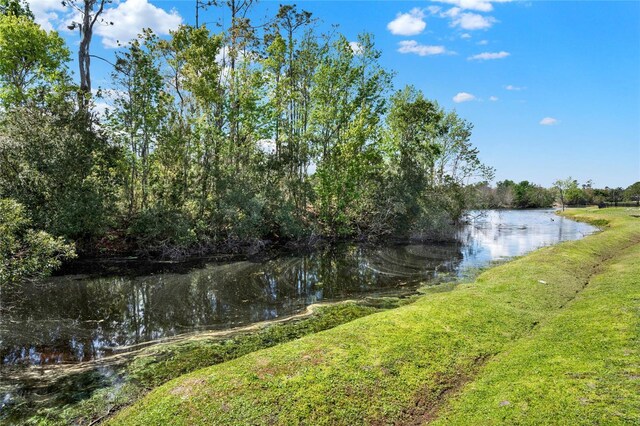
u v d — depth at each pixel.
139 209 25.62
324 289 18.27
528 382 7.77
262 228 28.53
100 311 14.82
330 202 32.50
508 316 11.82
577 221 54.41
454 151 42.16
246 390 7.69
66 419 7.55
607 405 6.71
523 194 90.44
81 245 22.39
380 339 9.88
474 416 6.96
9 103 26.09
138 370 9.73
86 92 24.47
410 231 33.88
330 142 33.25
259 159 30.17
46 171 19.33
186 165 26.73
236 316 14.43
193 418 6.97
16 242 13.92
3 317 13.92
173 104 26.77
